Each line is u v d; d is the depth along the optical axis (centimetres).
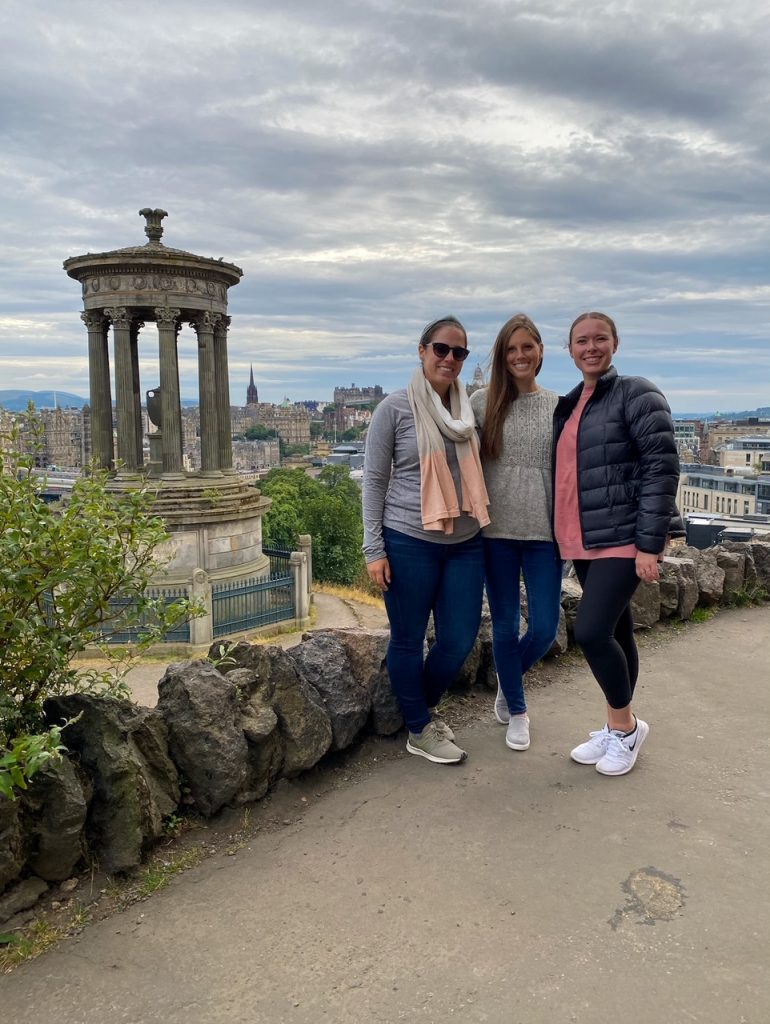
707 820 361
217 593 2050
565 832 352
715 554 804
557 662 603
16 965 271
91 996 256
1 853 286
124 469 2275
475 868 325
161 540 374
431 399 388
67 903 302
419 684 420
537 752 440
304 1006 250
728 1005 245
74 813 302
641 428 370
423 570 395
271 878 321
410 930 286
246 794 370
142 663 1798
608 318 384
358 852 340
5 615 308
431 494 380
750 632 694
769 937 278
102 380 2352
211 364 2391
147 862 329
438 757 424
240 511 2327
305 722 395
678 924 286
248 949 278
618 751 409
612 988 254
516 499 416
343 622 2441
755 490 9588
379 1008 248
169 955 275
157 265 2223
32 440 345
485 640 535
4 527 317
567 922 288
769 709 503
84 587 339
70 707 332
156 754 347
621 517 381
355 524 4281
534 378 423
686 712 499
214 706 359
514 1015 243
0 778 238
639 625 685
